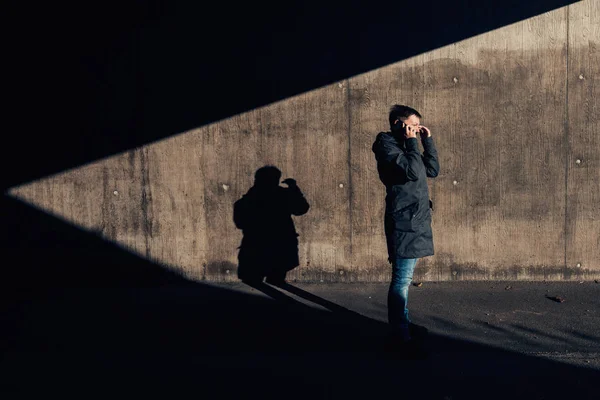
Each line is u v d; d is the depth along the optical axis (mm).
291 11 6148
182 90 6309
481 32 6039
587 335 5027
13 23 6297
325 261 6438
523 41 6023
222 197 6422
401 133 4699
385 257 6379
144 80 6316
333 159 6289
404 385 4242
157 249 6523
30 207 6516
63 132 6422
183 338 5113
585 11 5949
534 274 6312
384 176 4727
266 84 6246
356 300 5953
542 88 6062
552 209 6211
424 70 6121
